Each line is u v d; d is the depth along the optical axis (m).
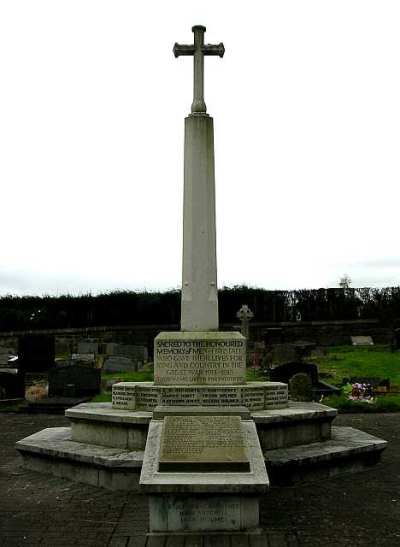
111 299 37.03
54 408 15.48
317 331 34.88
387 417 13.79
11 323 35.75
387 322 34.53
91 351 28.09
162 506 5.21
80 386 17.48
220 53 9.03
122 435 7.42
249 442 5.84
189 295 8.52
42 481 7.27
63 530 5.46
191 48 8.98
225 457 5.41
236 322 36.75
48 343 22.12
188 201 8.66
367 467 7.80
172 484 5.11
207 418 6.11
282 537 5.16
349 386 16.64
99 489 6.83
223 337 8.16
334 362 24.16
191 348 8.14
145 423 7.19
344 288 36.62
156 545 4.95
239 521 5.23
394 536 5.24
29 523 5.68
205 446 5.60
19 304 37.12
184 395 7.81
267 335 31.41
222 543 4.98
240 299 36.94
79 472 7.20
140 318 36.94
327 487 6.82
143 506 6.14
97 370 17.64
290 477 6.93
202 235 8.57
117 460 6.74
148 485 5.11
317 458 7.09
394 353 27.53
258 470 5.36
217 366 8.12
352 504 6.17
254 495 5.23
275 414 7.45
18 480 7.34
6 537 5.30
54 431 8.88
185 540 5.04
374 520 5.66
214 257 8.62
